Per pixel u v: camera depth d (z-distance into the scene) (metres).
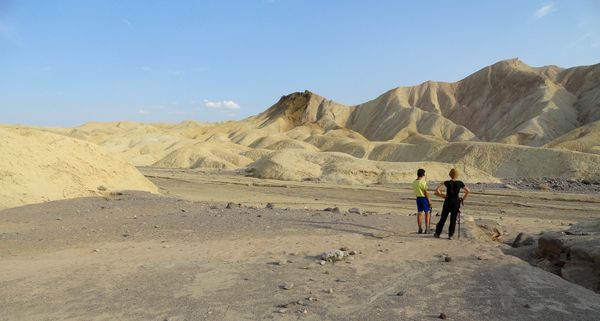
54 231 12.30
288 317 5.96
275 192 34.50
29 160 21.06
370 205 25.56
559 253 9.39
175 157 90.81
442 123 146.75
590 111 123.25
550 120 121.88
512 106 143.88
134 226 12.96
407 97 181.00
